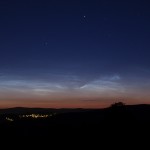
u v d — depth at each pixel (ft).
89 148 87.56
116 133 96.17
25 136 128.57
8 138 124.67
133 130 96.84
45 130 140.36
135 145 83.71
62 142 102.68
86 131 108.27
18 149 100.63
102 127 105.40
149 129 97.76
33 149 99.14
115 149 82.17
